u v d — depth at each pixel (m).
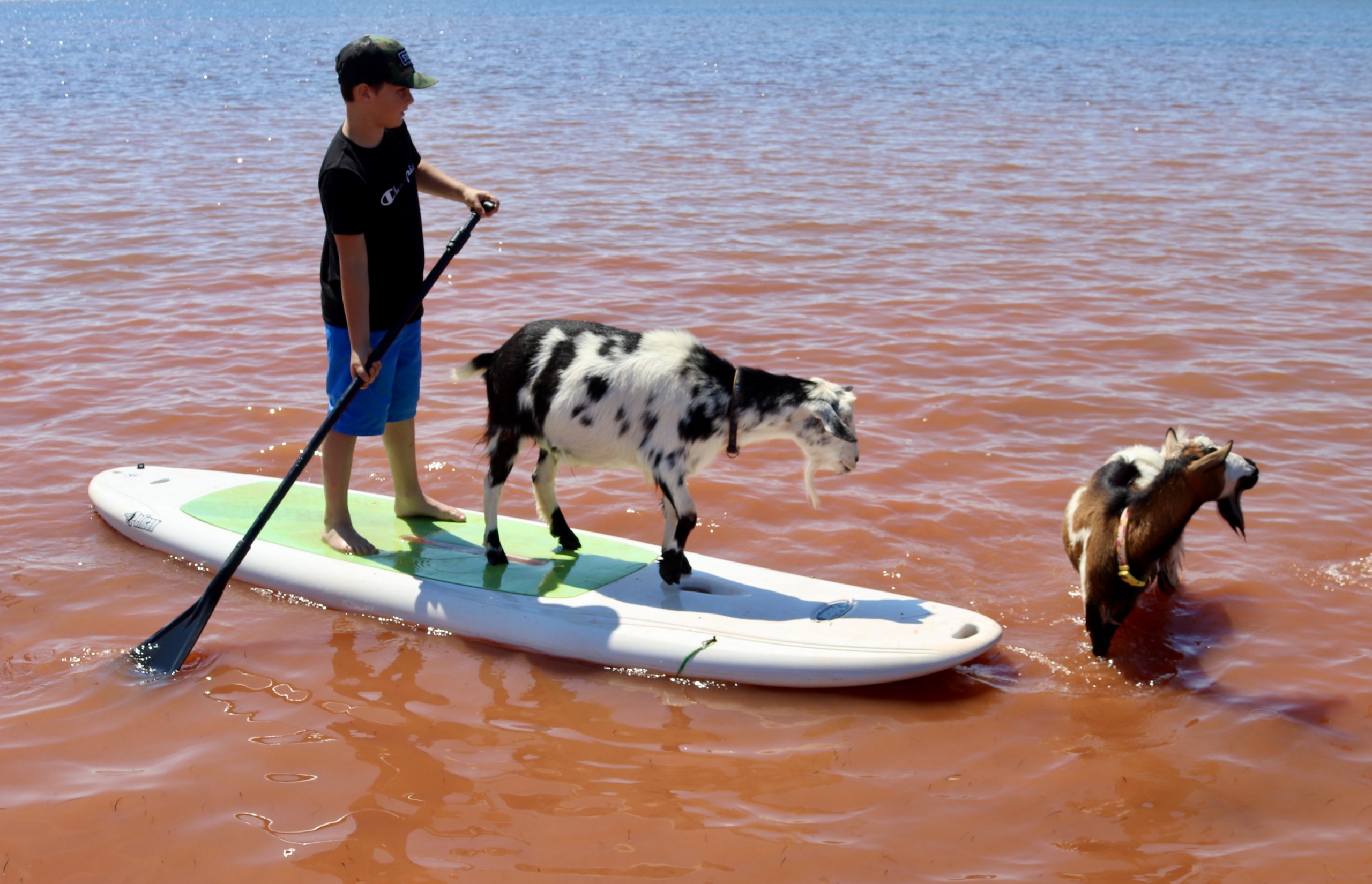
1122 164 17.09
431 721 4.25
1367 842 3.62
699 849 3.56
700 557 5.38
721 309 9.81
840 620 4.74
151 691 4.38
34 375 7.99
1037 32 52.28
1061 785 3.91
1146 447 5.37
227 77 30.53
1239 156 17.91
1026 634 4.95
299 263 11.18
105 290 10.22
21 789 3.78
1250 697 4.45
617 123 21.12
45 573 5.30
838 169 16.55
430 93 26.03
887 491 6.35
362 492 6.07
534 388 4.91
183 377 8.00
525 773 3.94
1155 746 4.14
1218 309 9.76
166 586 5.22
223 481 6.05
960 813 3.76
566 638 4.70
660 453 4.82
